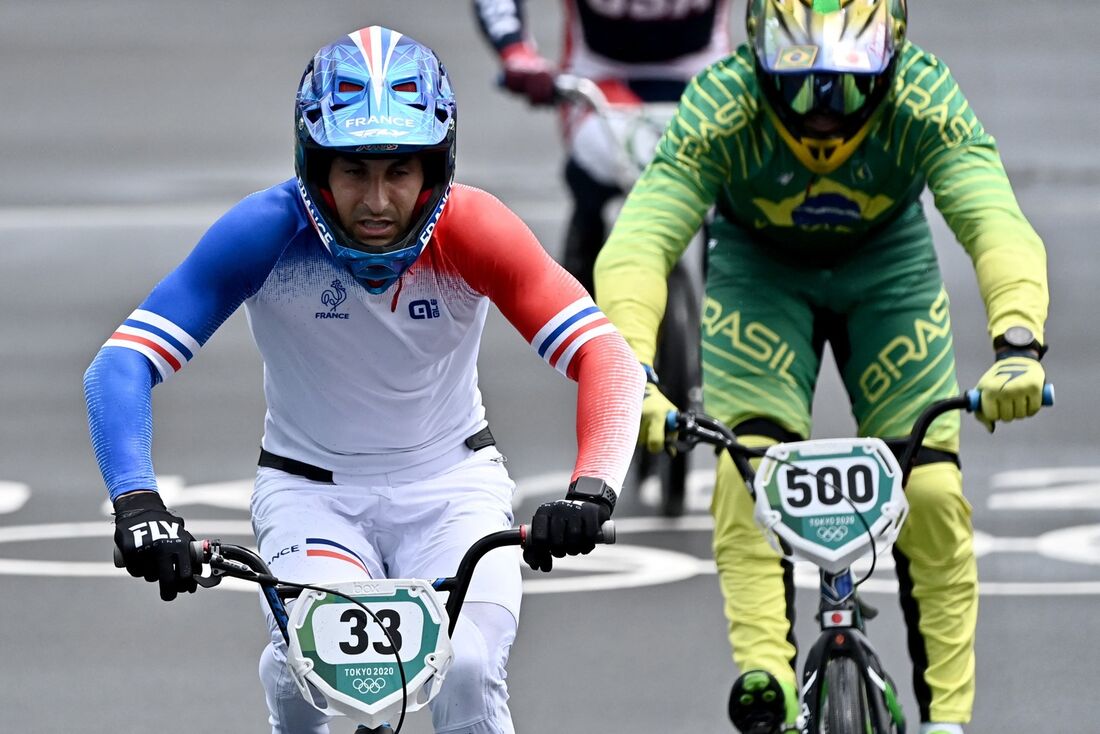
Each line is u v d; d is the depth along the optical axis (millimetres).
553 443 32531
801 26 17203
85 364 38875
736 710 17016
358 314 14750
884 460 15930
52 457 32656
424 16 82438
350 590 12898
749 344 18391
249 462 32094
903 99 17750
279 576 14625
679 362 26812
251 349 40750
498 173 54031
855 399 18812
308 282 14734
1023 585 25516
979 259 17234
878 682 16312
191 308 14453
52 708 21688
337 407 15086
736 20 67500
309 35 83312
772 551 17578
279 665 14531
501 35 30172
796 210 18297
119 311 42906
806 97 17172
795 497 15953
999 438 33188
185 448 32969
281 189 14781
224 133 64312
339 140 13680
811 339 18750
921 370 18344
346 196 14031
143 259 47375
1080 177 53312
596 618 24453
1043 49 73938
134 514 13188
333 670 12805
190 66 77250
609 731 20766
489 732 14164
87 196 55344
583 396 14547
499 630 14383
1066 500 29406
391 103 13797
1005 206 17391
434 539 15008
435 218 14250
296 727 14875
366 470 15234
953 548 17609
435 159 14086
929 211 47812
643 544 27422
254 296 14836
